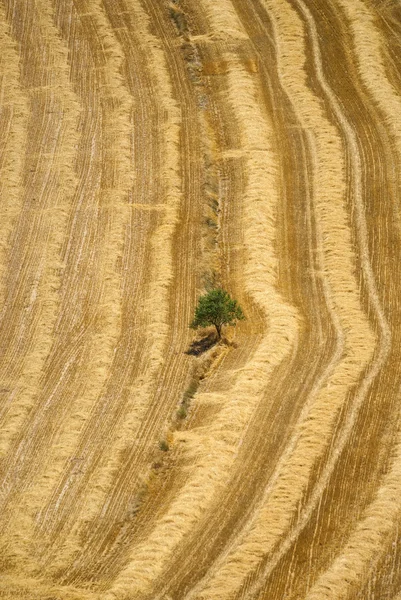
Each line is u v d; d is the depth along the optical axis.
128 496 59.72
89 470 62.31
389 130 100.12
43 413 68.56
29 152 102.31
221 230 88.94
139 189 94.88
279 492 57.31
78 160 100.12
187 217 90.31
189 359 72.44
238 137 101.38
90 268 84.75
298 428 62.97
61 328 78.06
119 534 56.97
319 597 48.94
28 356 75.00
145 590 51.66
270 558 52.53
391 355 69.69
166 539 54.94
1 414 68.94
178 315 77.69
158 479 61.38
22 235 90.25
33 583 53.31
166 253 85.06
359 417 63.28
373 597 48.72
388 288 78.50
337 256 82.88
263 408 65.62
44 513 59.09
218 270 83.56
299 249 84.88
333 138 99.25
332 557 52.06
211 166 97.44
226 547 54.03
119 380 71.00
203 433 64.19
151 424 65.75
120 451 63.53
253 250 84.50
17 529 57.88
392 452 59.84
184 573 52.53
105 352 73.94
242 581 51.16
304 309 77.12
